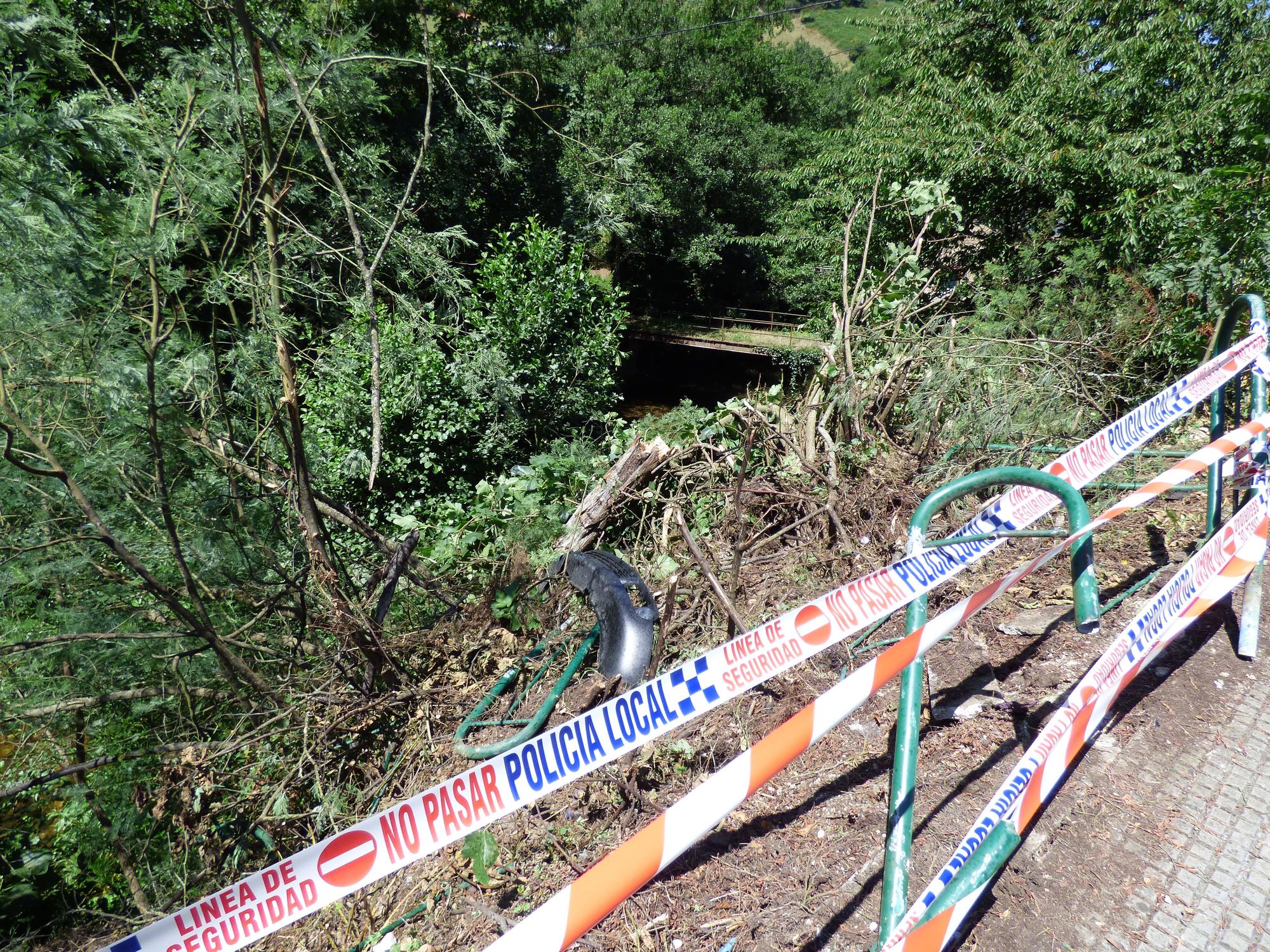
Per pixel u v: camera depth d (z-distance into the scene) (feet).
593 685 9.64
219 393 10.06
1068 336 21.38
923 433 17.04
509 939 4.00
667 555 13.64
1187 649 9.94
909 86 44.39
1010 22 39.27
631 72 93.76
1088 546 6.06
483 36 48.29
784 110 107.45
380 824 5.01
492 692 10.79
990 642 10.34
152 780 9.46
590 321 43.57
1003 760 8.16
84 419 9.06
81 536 8.57
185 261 10.14
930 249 33.19
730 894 6.93
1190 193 27.07
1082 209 31.45
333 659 10.30
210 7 8.91
